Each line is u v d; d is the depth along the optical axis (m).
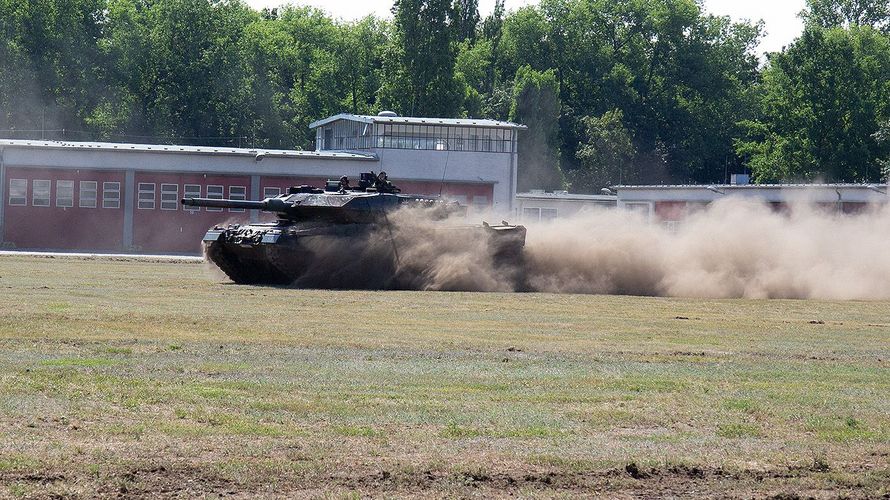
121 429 21.95
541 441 22.16
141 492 18.22
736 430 23.64
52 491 17.97
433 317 45.81
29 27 167.62
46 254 95.25
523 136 186.62
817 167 176.62
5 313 41.34
